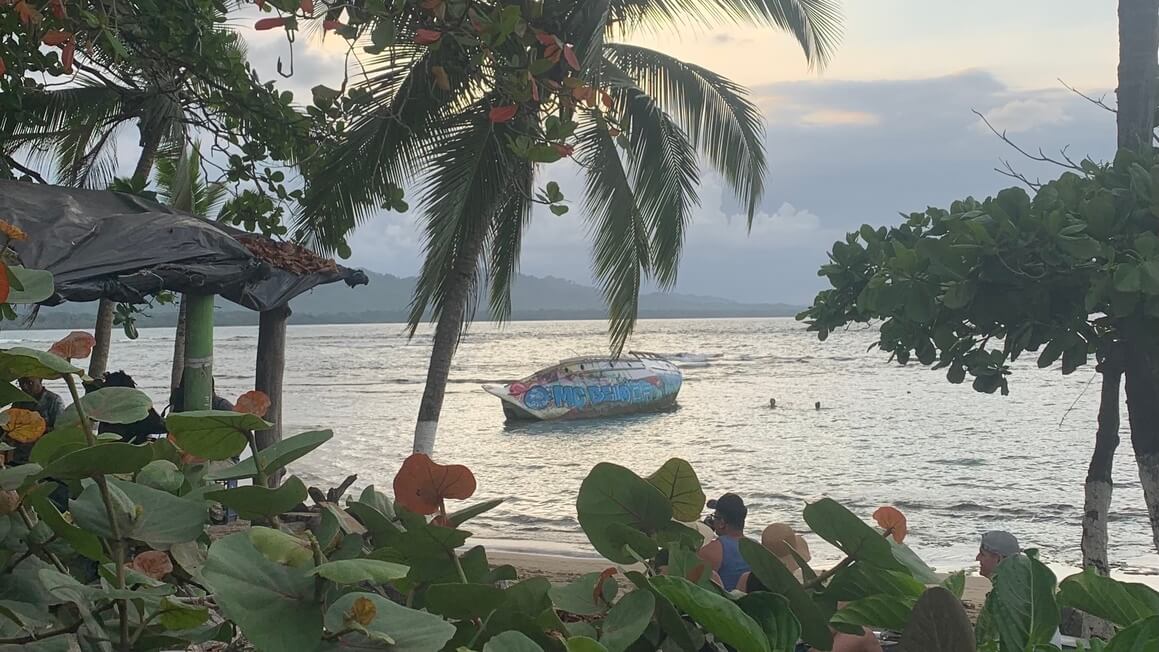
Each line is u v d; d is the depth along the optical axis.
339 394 82.25
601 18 9.69
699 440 48.97
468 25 4.42
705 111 16.59
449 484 1.17
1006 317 6.13
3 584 1.02
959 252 5.93
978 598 8.43
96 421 1.12
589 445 47.97
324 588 0.85
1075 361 6.21
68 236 6.35
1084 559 8.03
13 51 8.01
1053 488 33.34
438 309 15.10
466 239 14.42
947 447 45.44
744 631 0.91
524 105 4.73
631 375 59.34
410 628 0.85
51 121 15.98
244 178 9.88
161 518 1.04
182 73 9.63
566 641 0.92
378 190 12.59
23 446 1.20
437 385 14.85
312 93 4.37
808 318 7.76
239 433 1.05
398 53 10.81
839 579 1.12
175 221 7.00
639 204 16.19
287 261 8.11
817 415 61.41
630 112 15.70
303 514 1.24
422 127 12.34
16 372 1.08
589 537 1.22
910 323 6.72
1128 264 5.48
